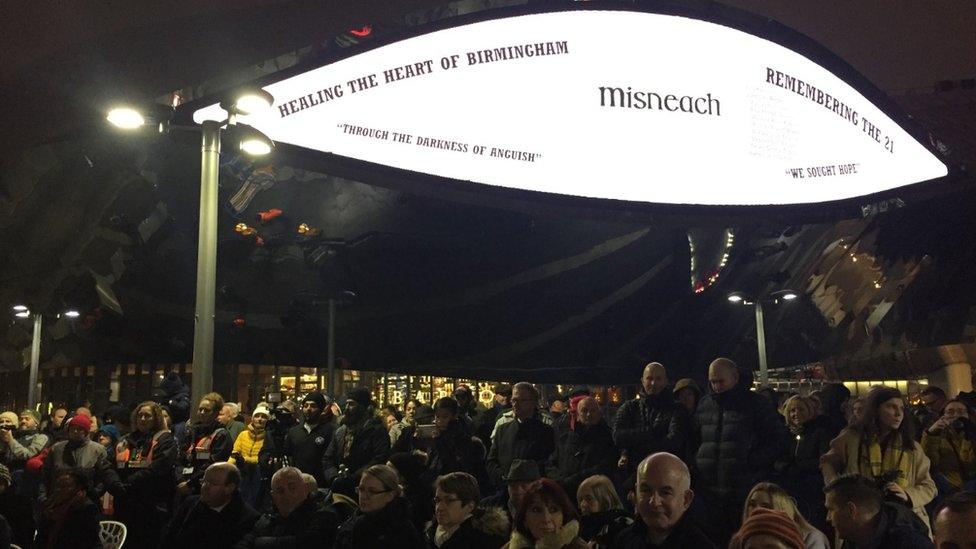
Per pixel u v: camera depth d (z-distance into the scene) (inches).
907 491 206.5
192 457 321.4
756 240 1533.0
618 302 1406.3
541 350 1344.7
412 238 1155.3
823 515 247.4
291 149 375.2
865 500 148.1
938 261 1425.9
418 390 1267.2
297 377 1155.3
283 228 1082.7
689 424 270.4
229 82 488.1
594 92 448.5
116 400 1072.2
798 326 1681.8
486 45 428.1
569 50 448.1
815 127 512.7
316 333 1128.2
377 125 397.7
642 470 141.1
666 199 455.8
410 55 409.7
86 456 327.6
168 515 303.6
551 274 1298.0
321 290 1113.4
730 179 474.3
